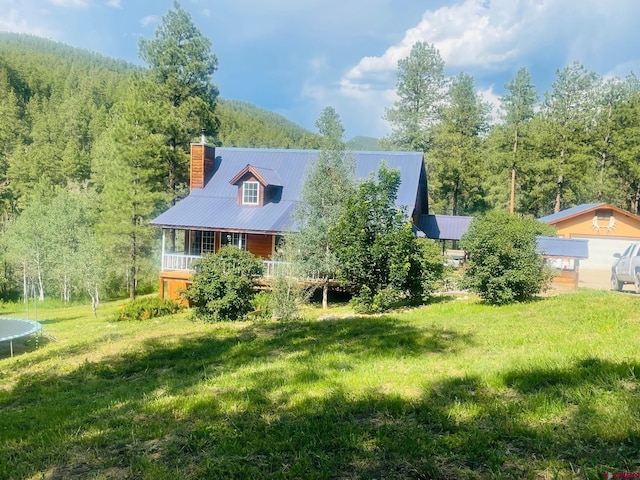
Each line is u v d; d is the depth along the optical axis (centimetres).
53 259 2969
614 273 1866
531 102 4194
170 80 3309
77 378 869
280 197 2350
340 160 1858
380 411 512
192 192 2478
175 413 573
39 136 7519
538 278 1410
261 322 1346
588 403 474
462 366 675
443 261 1648
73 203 3228
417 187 2295
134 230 2728
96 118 8119
